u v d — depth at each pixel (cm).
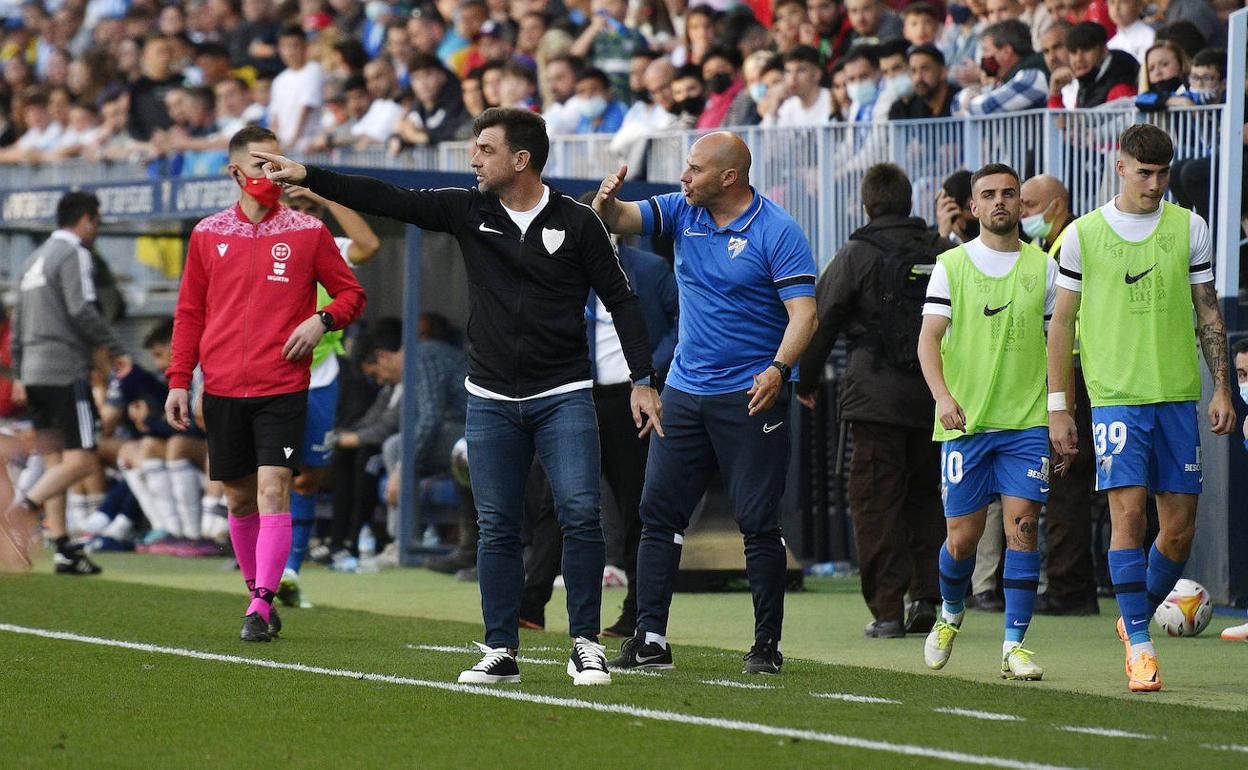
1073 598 3203
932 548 2961
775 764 1659
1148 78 3688
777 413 2294
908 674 2369
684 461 2339
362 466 4378
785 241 2270
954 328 2412
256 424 2745
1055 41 3978
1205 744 1786
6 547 1973
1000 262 2400
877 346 2870
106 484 5231
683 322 2347
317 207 3316
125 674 2317
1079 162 3706
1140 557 2267
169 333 4997
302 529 3250
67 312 4122
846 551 4156
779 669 2352
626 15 5616
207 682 2238
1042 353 2394
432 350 4347
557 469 2197
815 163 4259
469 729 1866
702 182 2277
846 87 4541
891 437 2870
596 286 2200
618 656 2412
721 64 5047
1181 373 2298
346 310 2758
